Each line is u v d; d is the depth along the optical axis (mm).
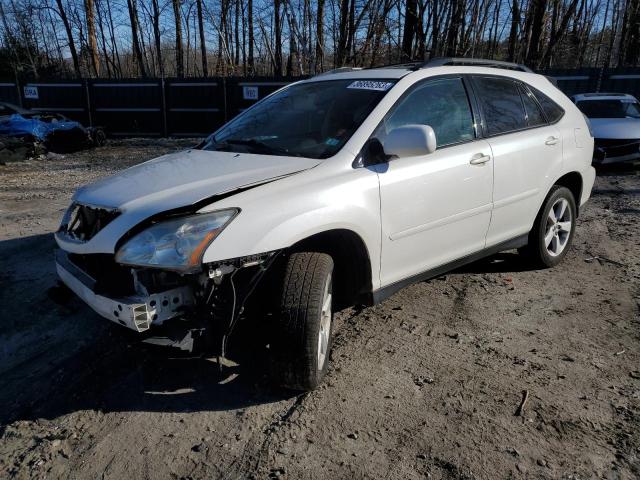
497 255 5410
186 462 2607
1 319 4105
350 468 2547
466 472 2510
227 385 3215
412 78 3801
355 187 3199
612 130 10102
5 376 3365
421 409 2971
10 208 7801
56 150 14914
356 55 15922
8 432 2836
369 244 3295
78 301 4359
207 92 18672
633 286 4648
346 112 3625
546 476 2480
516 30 20109
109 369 3408
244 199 2836
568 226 5109
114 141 18469
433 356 3516
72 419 2936
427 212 3635
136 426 2869
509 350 3592
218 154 3637
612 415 2910
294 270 2934
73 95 19641
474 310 4188
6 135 13555
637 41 22812
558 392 3117
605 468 2529
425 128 3193
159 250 2631
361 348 3621
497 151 4133
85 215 3076
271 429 2824
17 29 28844
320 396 3092
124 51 32562
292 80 17797
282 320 2877
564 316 4086
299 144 3545
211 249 2645
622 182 9344
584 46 25938
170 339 2682
